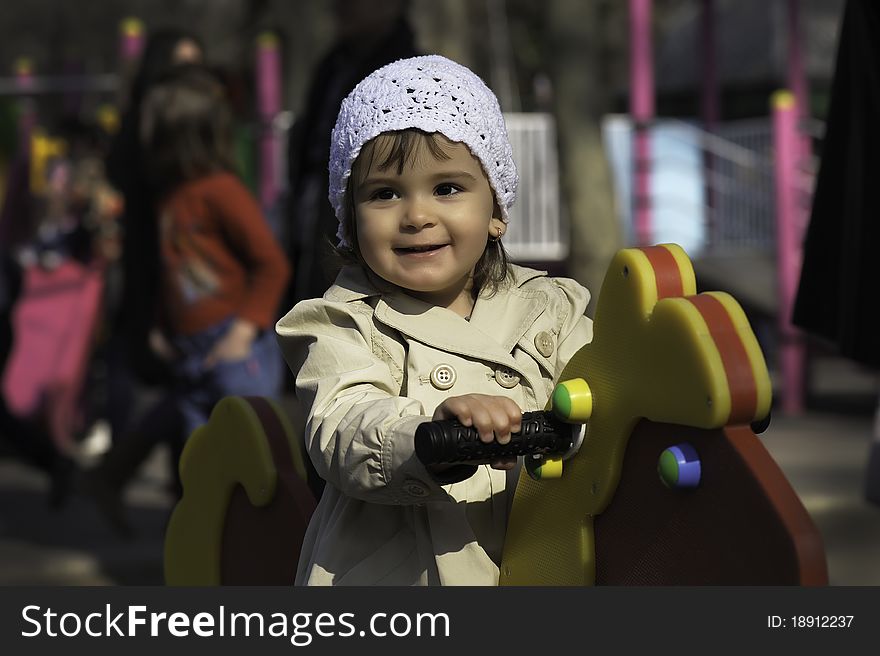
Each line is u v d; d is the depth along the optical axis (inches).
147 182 175.2
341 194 85.7
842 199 147.0
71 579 196.2
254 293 168.6
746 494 64.6
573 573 76.6
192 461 110.7
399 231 81.7
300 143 168.6
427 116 81.4
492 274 87.4
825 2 528.1
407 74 83.2
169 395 196.5
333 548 83.1
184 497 112.0
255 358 170.4
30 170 323.9
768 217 398.0
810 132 400.8
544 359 86.0
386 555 82.7
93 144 305.7
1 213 316.2
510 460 74.1
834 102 146.7
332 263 89.3
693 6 576.4
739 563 65.1
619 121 406.9
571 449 76.0
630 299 72.3
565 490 77.7
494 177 84.1
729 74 513.0
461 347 83.7
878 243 141.5
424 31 424.2
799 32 414.9
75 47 959.6
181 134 168.1
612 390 73.9
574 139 347.9
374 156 82.0
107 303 306.0
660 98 537.0
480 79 86.4
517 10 673.0
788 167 354.0
